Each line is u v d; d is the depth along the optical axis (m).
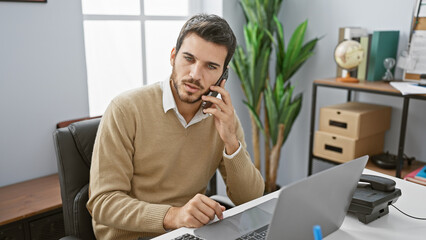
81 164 1.34
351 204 1.12
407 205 1.23
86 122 1.39
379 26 2.38
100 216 1.19
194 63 1.21
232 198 1.44
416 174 1.99
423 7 2.09
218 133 1.47
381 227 1.08
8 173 2.08
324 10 2.63
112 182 1.22
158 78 2.69
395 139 2.40
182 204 1.41
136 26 2.50
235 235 1.00
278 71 2.65
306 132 2.88
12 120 2.04
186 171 1.41
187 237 0.99
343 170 0.92
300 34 2.46
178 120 1.37
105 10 2.35
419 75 2.13
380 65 2.27
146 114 1.33
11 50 1.98
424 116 2.25
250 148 3.13
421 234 1.05
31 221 1.82
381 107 2.33
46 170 2.21
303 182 0.81
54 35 2.10
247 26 2.70
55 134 1.31
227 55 1.24
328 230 1.01
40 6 2.03
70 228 1.33
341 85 2.21
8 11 1.93
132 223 1.14
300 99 2.56
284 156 3.08
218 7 2.70
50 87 2.14
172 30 2.70
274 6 2.61
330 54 2.64
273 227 0.82
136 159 1.34
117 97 1.34
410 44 2.16
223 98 1.28
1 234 1.73
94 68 2.37
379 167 2.20
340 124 2.25
